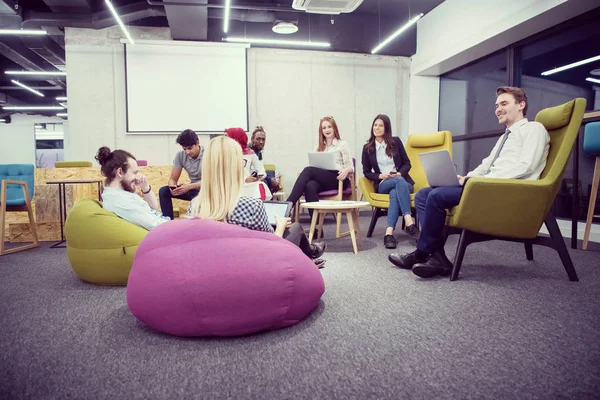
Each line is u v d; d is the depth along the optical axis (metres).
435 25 6.00
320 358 1.24
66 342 1.40
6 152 12.00
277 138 6.43
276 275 1.40
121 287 2.17
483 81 5.88
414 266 2.17
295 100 6.47
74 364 1.23
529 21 4.38
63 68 7.78
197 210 1.57
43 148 12.80
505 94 2.26
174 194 3.37
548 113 2.23
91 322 1.61
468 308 1.70
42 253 3.27
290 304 1.44
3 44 6.37
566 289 1.96
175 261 1.37
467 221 2.10
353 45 6.41
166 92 6.05
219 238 1.40
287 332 1.46
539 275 2.24
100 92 5.96
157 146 6.09
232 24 6.55
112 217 2.14
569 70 4.80
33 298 1.96
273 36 6.65
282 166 6.46
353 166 3.88
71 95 5.90
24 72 7.64
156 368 1.19
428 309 1.69
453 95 6.50
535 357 1.23
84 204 2.21
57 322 1.61
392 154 3.71
